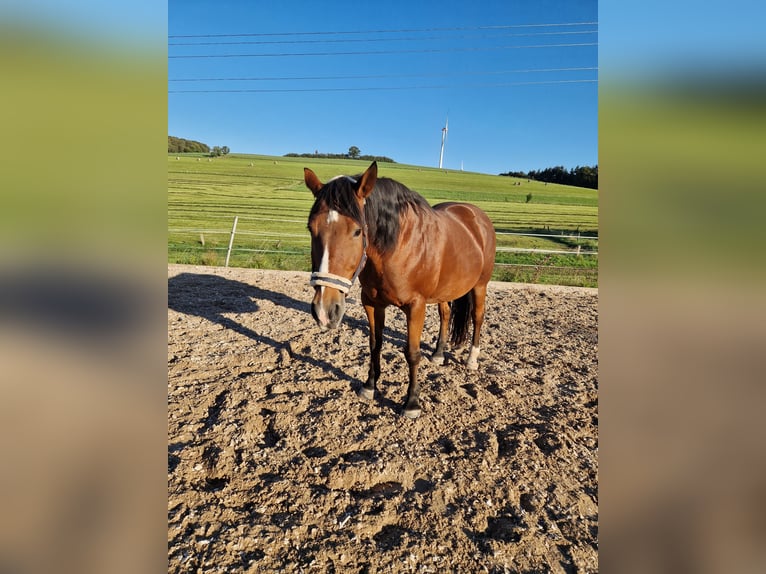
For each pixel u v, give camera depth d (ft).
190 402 10.50
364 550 6.53
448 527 7.04
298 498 7.50
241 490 7.64
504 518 7.28
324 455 8.69
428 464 8.57
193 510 7.09
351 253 7.87
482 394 11.53
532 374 12.98
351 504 7.43
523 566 6.39
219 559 6.23
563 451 9.04
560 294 24.70
